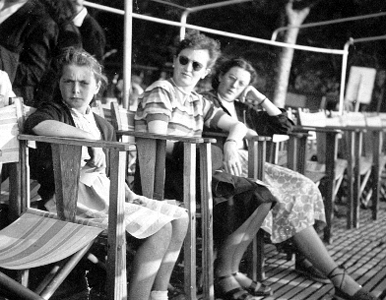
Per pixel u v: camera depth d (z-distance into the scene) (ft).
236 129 11.94
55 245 8.18
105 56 28.04
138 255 9.03
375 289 12.30
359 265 14.11
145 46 29.86
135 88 27.09
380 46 33.78
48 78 13.76
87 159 9.62
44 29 14.02
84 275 11.05
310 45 34.78
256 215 10.98
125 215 8.87
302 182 12.01
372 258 14.82
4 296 7.16
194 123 11.73
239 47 29.53
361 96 28.99
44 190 9.80
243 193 10.80
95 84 9.82
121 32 27.20
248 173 11.81
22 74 13.97
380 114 26.22
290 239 12.05
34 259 7.70
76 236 8.37
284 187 12.04
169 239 9.14
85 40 17.79
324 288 12.17
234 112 13.17
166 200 10.35
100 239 8.63
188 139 9.77
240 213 10.82
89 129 9.76
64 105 9.72
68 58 9.56
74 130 9.04
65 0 14.48
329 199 15.99
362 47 33.99
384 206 22.63
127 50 13.43
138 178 10.69
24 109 9.62
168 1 16.62
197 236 11.21
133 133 10.42
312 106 33.78
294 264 13.80
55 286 8.14
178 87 11.58
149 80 30.45
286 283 12.35
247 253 12.01
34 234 8.61
